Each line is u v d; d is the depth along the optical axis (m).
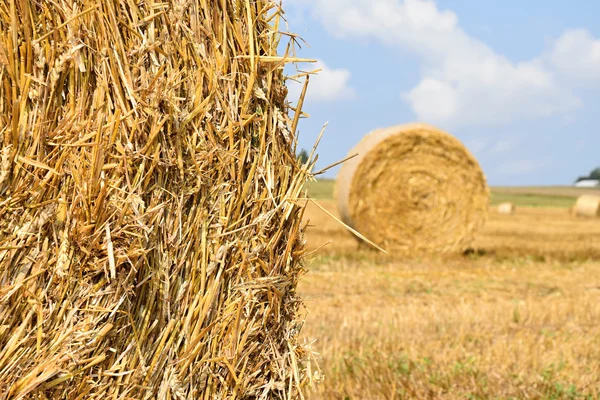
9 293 2.21
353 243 15.12
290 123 3.02
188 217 2.66
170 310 2.61
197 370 2.69
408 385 4.81
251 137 2.89
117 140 2.44
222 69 2.78
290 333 3.00
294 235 2.97
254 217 2.86
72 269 2.34
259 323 2.85
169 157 2.58
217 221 2.74
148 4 2.57
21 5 2.25
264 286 2.82
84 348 2.34
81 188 2.35
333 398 4.45
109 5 2.47
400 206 13.92
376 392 4.64
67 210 2.34
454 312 7.53
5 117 2.23
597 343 6.12
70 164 2.35
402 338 6.22
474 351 5.84
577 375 5.09
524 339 6.25
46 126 2.32
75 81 2.38
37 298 2.27
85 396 2.38
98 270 2.38
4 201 2.22
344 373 5.00
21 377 2.24
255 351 2.85
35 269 2.28
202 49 2.71
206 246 2.71
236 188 2.80
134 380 2.50
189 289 2.66
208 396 2.72
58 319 2.31
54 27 2.34
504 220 28.50
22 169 2.26
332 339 6.15
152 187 2.54
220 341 2.76
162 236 2.57
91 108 2.41
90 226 2.34
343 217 14.08
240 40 2.84
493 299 8.76
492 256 13.76
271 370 2.89
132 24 2.53
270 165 2.91
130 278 2.46
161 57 2.60
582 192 86.25
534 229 22.36
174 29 2.64
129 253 2.42
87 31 2.41
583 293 9.38
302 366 3.09
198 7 2.72
